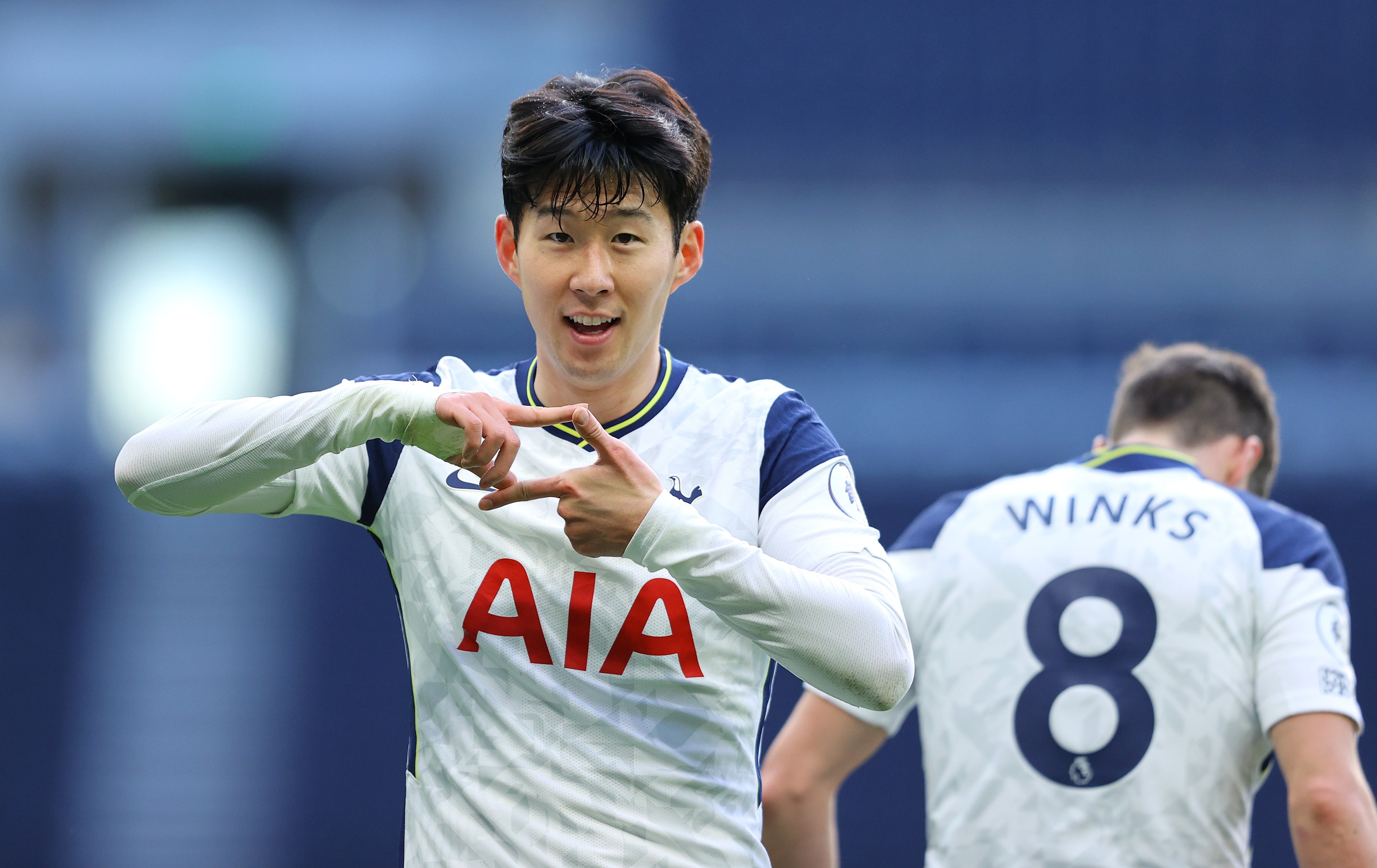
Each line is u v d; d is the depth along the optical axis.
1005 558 8.34
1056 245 35.62
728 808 6.10
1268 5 37.88
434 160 39.09
